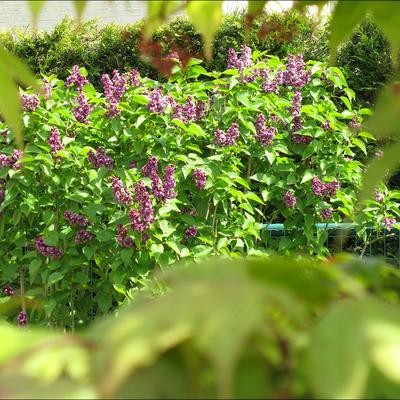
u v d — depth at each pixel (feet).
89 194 14.60
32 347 1.20
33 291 13.93
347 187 17.83
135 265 13.67
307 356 1.13
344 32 2.42
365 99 23.75
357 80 23.61
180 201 14.71
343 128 16.29
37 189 14.47
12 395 1.05
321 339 1.12
